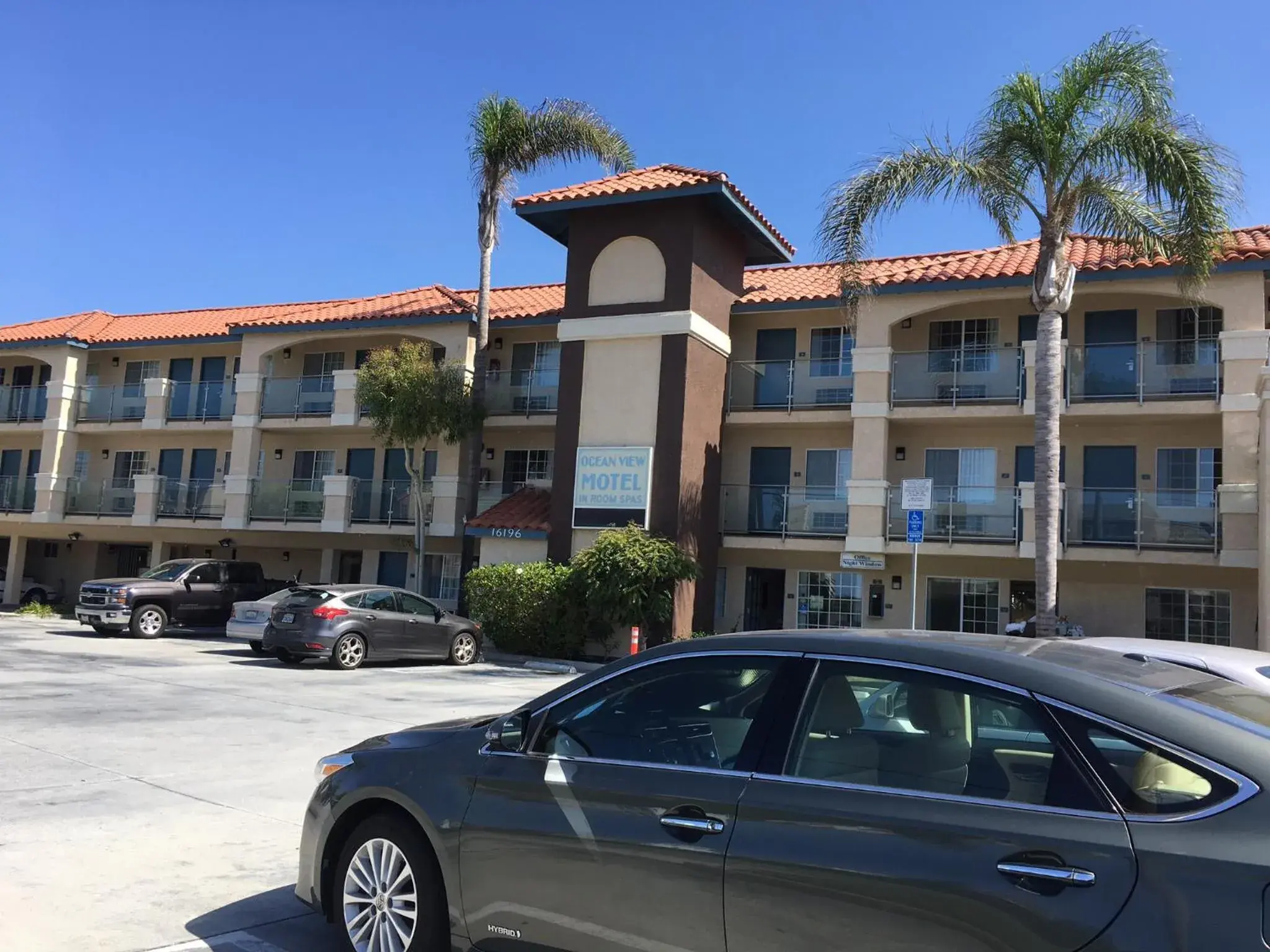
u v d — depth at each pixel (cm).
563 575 2103
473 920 424
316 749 1014
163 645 2131
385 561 2959
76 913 540
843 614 2345
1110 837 296
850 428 2378
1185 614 2081
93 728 1081
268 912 555
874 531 2167
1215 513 1922
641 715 416
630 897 380
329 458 2995
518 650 2167
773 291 2480
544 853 406
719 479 2327
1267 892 268
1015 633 1947
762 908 347
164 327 3359
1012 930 299
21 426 3316
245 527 2858
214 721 1159
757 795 363
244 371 2942
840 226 1692
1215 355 1975
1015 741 332
